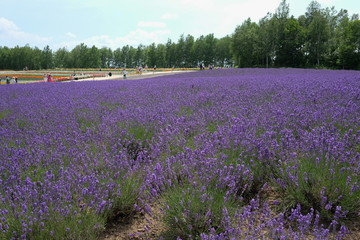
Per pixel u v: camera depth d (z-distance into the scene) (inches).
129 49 5000.0
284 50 2573.8
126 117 221.1
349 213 97.5
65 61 4702.3
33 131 205.9
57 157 149.7
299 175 106.1
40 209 98.7
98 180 114.9
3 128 219.6
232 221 90.6
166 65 4308.6
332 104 211.6
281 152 123.6
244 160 124.9
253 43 2632.9
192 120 202.1
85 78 1726.1
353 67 2197.3
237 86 406.3
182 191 101.2
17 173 129.4
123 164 133.3
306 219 84.3
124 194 112.8
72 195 111.0
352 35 2210.9
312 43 2404.0
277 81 446.0
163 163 132.2
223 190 107.2
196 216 92.7
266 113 196.4
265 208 98.1
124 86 536.1
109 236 102.1
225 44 4111.7
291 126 167.6
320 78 497.0
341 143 122.0
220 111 221.1
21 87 631.8
